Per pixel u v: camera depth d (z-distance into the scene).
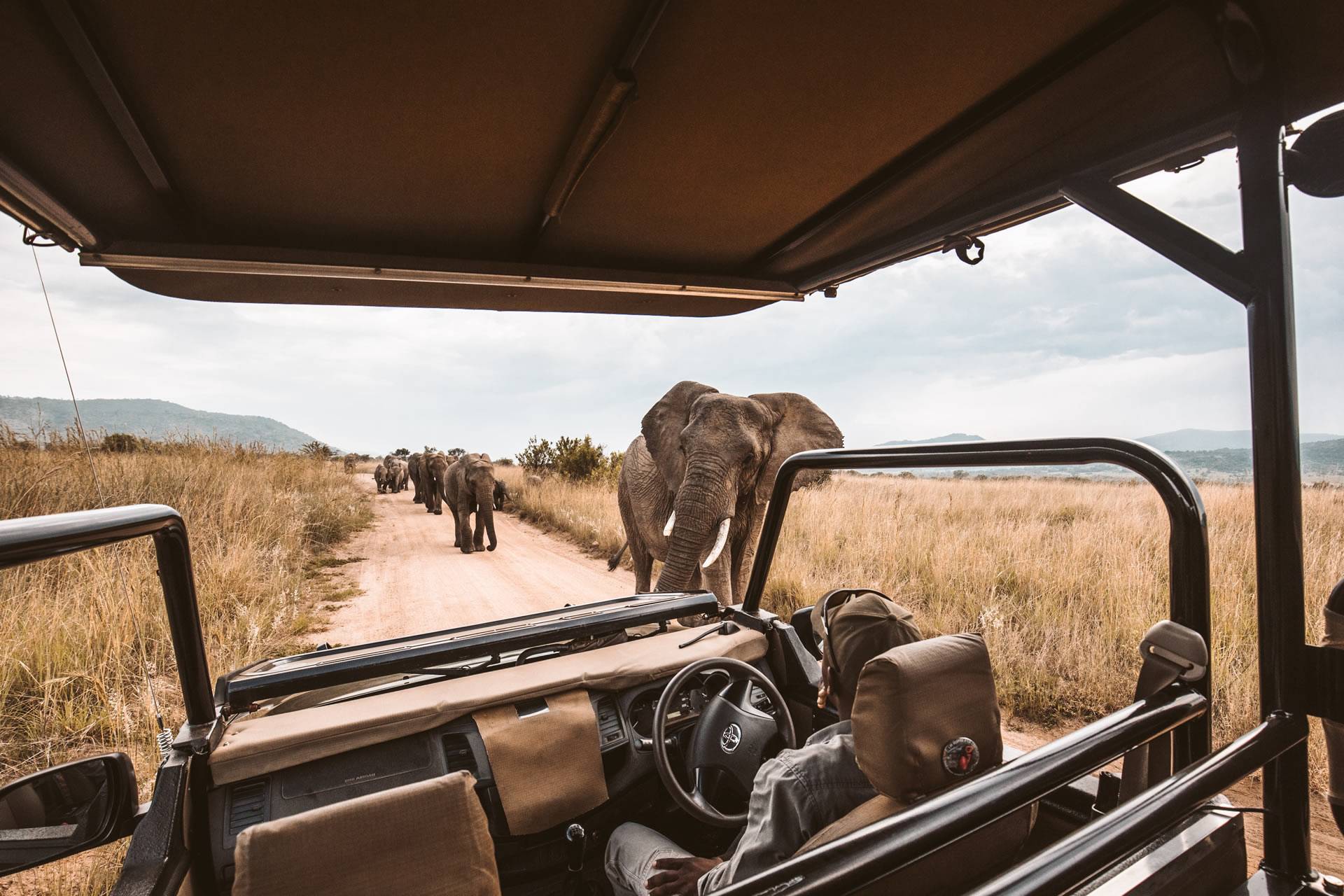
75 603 5.73
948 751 1.34
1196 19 1.65
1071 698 4.75
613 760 2.64
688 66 1.85
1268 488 1.72
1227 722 4.12
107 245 2.56
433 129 2.11
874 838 0.93
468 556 12.58
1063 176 2.33
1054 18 1.68
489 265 3.11
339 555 12.58
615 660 2.73
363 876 1.16
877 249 3.08
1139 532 7.11
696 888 1.95
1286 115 1.82
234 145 2.12
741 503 6.73
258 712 2.41
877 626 1.69
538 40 1.72
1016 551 7.05
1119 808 1.17
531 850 2.50
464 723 2.39
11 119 1.86
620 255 3.24
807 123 2.15
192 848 1.92
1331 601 1.64
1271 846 1.74
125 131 1.95
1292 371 1.71
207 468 12.12
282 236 2.80
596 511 15.23
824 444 6.60
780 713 2.54
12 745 4.30
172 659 5.59
